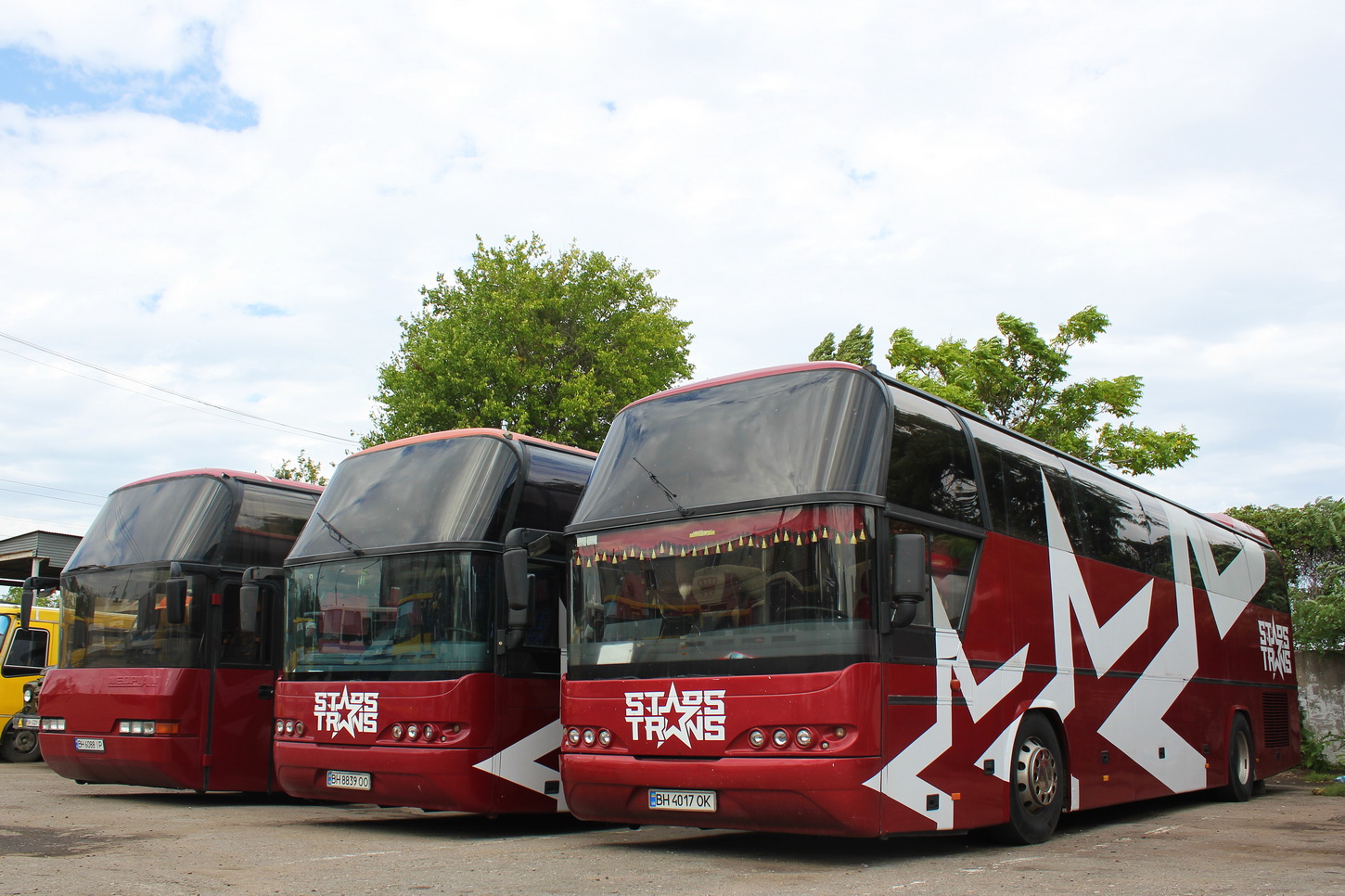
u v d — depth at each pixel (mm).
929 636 7984
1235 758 13852
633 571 8320
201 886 6531
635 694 8008
